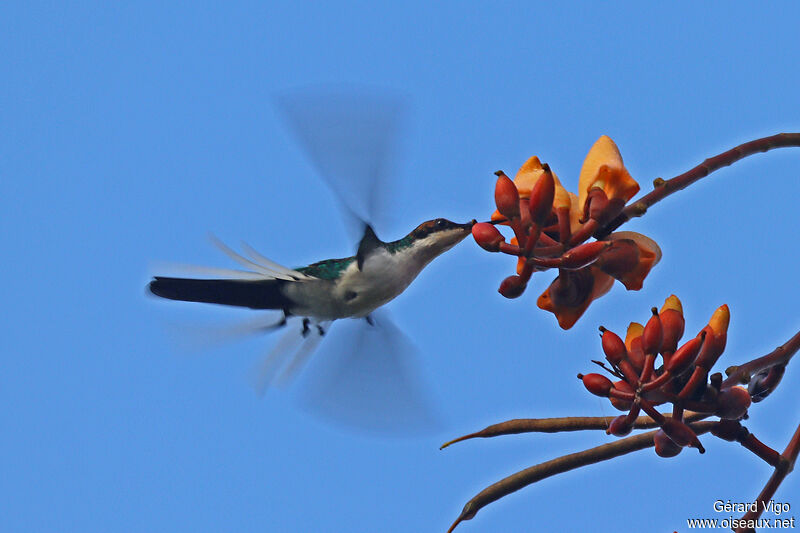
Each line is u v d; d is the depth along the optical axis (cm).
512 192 625
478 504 709
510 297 647
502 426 725
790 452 675
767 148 736
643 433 718
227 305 911
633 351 651
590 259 629
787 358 699
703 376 625
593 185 653
